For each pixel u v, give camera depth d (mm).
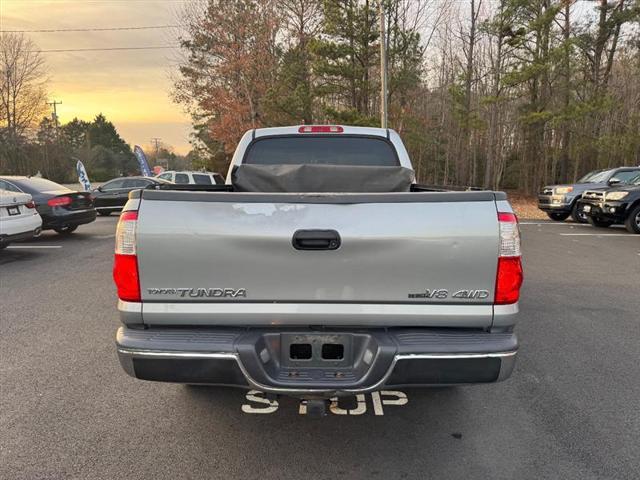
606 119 26109
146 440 2885
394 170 3664
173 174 19438
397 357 2330
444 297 2395
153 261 2383
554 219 15734
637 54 24734
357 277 2387
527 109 27094
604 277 7324
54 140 60125
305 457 2727
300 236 2357
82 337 4625
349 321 2416
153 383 3654
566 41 23328
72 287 6605
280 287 2398
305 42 26500
